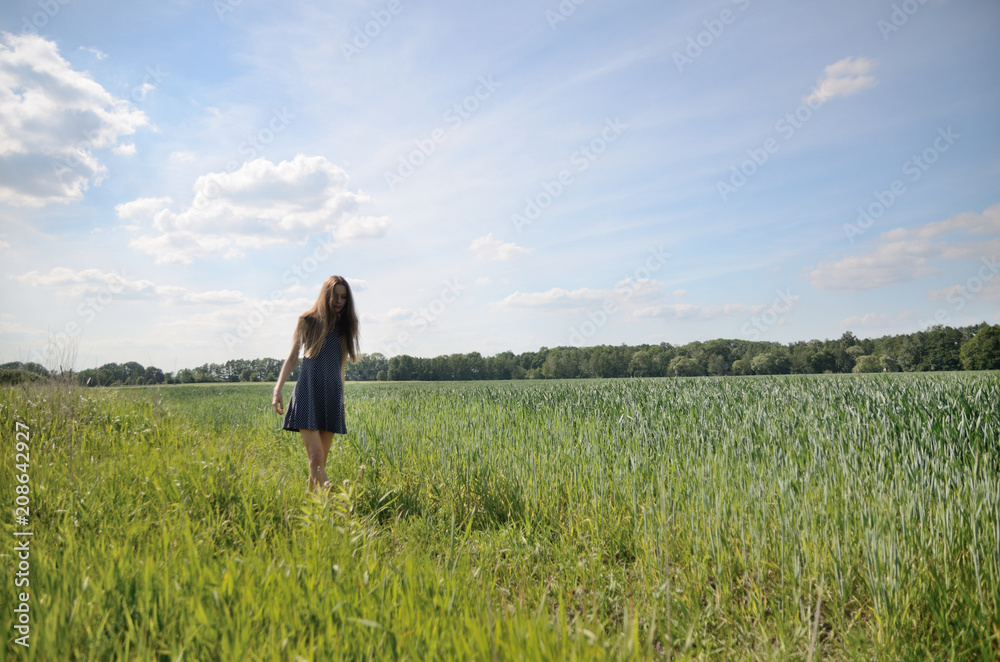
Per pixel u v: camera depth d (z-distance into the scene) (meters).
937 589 2.06
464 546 3.02
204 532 2.70
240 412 12.20
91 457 4.55
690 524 2.80
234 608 1.78
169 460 4.18
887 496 2.82
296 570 2.10
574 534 3.19
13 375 6.70
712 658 2.00
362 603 1.90
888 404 6.45
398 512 3.74
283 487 3.66
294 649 1.58
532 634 1.50
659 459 4.35
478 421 6.88
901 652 1.87
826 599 2.24
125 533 2.64
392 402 11.80
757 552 2.45
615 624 2.19
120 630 1.71
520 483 3.93
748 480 3.46
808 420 5.57
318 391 4.24
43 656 1.51
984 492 2.65
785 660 1.91
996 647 1.86
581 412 8.68
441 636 1.66
